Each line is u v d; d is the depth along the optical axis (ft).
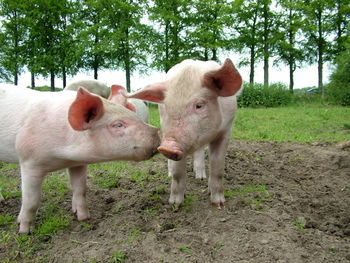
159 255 3.03
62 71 26.71
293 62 28.66
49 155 3.47
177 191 4.10
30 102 3.63
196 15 27.25
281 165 5.96
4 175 5.79
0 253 3.31
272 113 16.98
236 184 4.89
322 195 4.58
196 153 5.18
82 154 3.41
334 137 8.86
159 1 26.66
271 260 2.92
